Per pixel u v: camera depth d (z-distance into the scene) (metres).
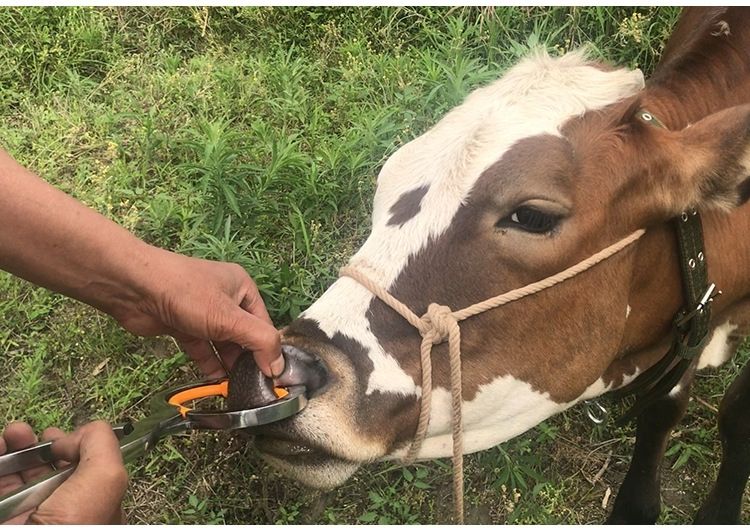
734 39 0.60
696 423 0.86
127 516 0.79
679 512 0.82
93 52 1.15
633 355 0.61
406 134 0.95
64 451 0.43
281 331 0.53
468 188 0.50
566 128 0.50
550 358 0.53
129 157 1.04
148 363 0.86
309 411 0.49
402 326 0.51
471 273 0.50
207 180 0.91
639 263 0.54
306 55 1.14
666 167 0.51
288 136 1.00
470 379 0.52
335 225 0.94
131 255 0.51
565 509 0.80
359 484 0.79
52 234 0.48
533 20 1.11
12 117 1.09
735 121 0.49
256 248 0.90
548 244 0.50
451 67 1.01
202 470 0.80
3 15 1.17
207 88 1.07
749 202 0.58
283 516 0.78
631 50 1.05
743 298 0.66
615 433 0.85
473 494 0.80
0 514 0.38
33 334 0.88
